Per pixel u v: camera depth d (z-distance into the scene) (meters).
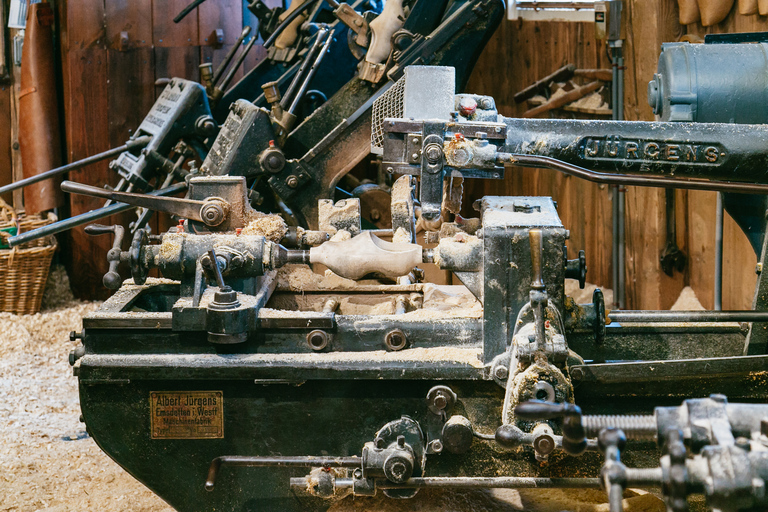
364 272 2.26
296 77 3.97
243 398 2.23
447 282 3.96
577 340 2.57
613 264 4.56
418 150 2.30
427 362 2.15
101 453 3.26
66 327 5.05
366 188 4.29
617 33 4.40
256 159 3.85
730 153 2.35
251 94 4.80
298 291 2.91
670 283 4.37
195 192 2.59
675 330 2.54
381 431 2.14
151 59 5.37
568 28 4.84
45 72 5.32
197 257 2.33
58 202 5.43
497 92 5.33
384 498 2.31
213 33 5.42
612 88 4.62
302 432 2.23
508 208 2.34
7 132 5.61
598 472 2.20
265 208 4.18
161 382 2.23
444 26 3.90
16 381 4.16
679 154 2.37
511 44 5.19
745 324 2.54
